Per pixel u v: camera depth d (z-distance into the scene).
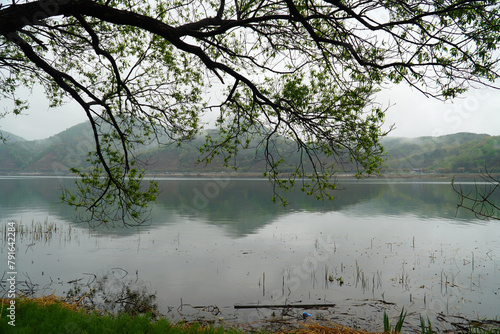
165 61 9.29
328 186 7.11
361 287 11.90
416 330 8.60
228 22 6.39
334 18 5.95
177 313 9.69
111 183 8.14
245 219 29.06
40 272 13.48
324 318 9.35
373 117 6.64
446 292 11.43
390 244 19.00
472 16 5.77
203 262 15.11
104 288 11.73
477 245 18.81
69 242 19.05
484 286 11.98
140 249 17.53
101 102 6.91
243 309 10.02
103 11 5.29
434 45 5.82
